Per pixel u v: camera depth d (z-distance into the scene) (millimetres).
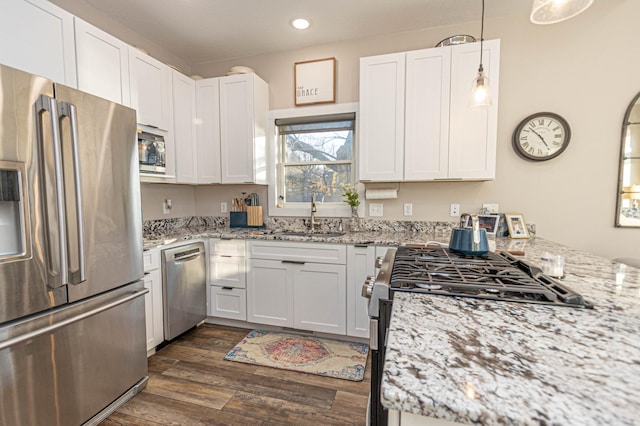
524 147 2332
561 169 2299
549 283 926
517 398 418
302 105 2857
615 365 497
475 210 2482
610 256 2232
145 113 2271
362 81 2381
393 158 2346
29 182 1196
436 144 2250
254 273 2494
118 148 1604
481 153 2166
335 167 2875
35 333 1205
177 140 2617
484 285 898
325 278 2312
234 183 2809
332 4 2180
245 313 2535
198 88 2840
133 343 1712
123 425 1496
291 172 3014
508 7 2227
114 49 2016
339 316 2295
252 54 2967
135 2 2146
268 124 2943
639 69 2115
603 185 2225
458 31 2447
